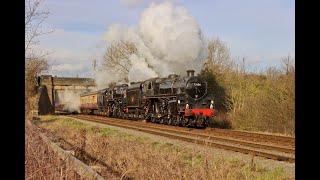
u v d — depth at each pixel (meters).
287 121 21.00
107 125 25.81
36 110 39.59
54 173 6.98
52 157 8.47
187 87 22.89
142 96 30.08
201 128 21.91
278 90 22.36
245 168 8.81
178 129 20.48
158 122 26.80
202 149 12.29
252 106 24.72
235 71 35.25
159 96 26.34
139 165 8.82
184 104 22.98
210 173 7.63
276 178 8.02
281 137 15.59
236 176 7.82
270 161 10.13
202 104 23.16
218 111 31.52
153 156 9.81
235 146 12.93
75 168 7.07
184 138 15.27
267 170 8.98
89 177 6.34
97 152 10.78
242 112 25.17
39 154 8.32
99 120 32.28
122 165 9.04
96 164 9.13
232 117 26.05
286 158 10.16
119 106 36.94
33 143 10.02
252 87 31.16
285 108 21.19
